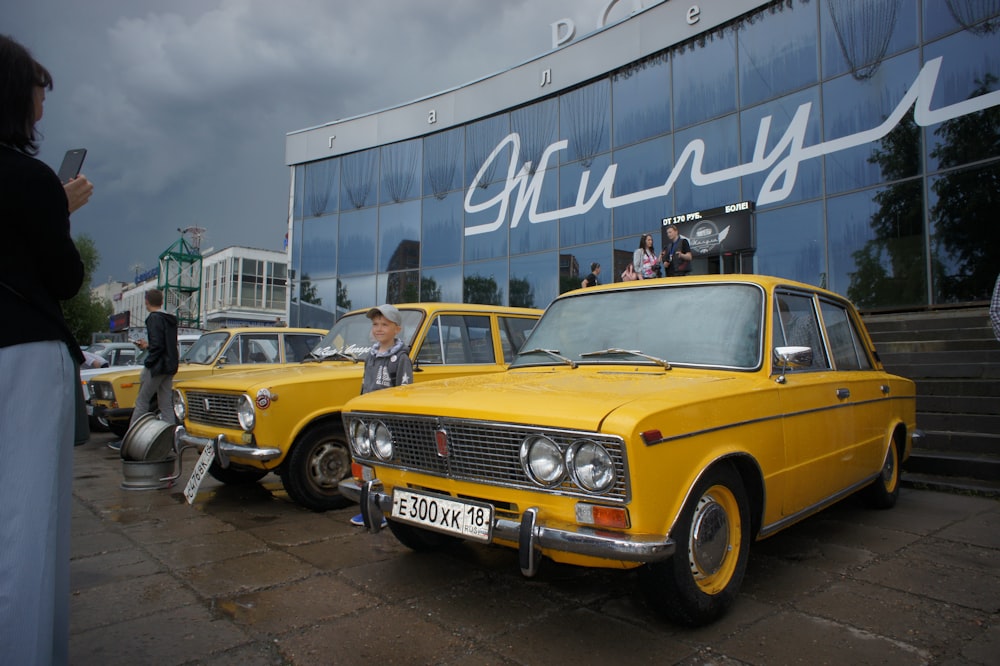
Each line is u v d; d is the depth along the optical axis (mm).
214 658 2557
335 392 5043
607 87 15305
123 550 3988
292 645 2672
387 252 19703
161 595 3240
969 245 10102
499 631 2801
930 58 10625
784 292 3850
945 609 3027
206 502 5340
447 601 3150
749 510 3039
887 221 11023
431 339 5621
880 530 4352
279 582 3424
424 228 18953
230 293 58719
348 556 3865
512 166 17125
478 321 6051
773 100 12555
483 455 2855
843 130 11617
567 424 2547
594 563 2650
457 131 18438
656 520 2494
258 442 4668
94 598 3197
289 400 4789
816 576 3475
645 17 14523
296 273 21875
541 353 3977
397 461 3309
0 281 1719
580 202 15695
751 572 3545
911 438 5203
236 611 3031
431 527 3012
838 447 3902
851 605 3078
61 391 1834
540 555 2648
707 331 3562
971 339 7719
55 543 1794
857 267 11344
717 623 2869
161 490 5844
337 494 5047
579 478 2518
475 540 2805
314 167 21656
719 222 11406
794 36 12320
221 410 5098
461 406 2912
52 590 1762
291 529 4477
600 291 4238
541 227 16438
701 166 13562
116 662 2518
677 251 10047
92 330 49656
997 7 9914
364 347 5809
